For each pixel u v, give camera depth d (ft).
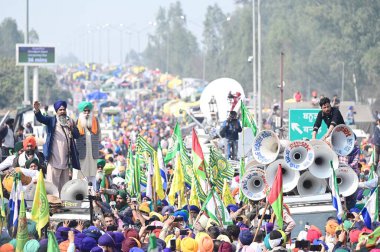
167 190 146.00
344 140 125.08
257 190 122.72
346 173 122.93
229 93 202.80
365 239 96.78
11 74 587.68
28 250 90.89
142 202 128.67
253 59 285.84
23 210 93.81
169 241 96.78
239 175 141.08
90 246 92.38
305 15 602.44
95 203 108.68
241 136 157.38
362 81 566.77
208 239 93.35
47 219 99.40
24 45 426.51
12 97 583.58
